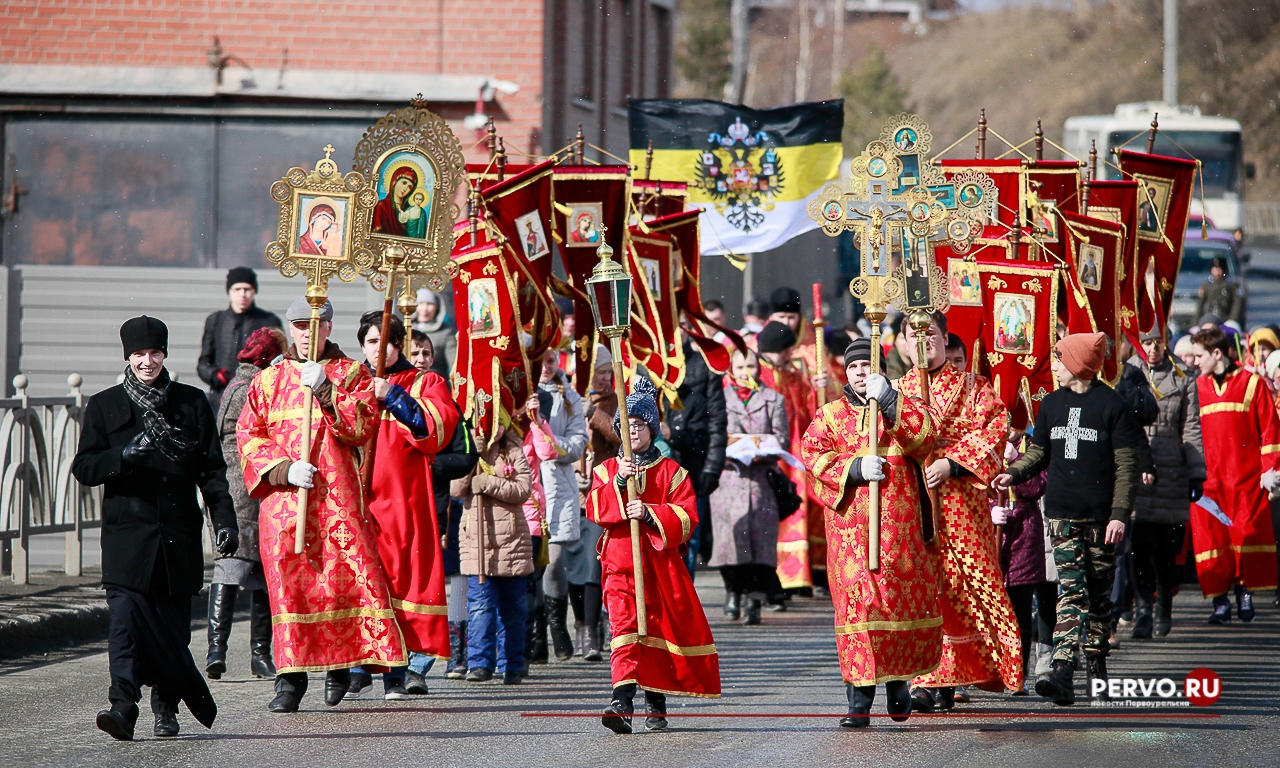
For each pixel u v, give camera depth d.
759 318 32.81
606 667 22.06
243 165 40.44
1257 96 146.62
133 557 16.03
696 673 17.16
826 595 30.88
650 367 23.52
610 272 17.45
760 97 181.00
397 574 18.50
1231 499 27.41
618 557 17.14
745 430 27.06
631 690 16.98
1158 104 81.75
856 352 17.34
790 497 27.23
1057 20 178.25
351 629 17.36
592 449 23.05
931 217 17.98
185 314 34.06
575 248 22.53
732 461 26.84
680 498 17.36
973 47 183.75
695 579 33.62
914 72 186.25
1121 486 18.72
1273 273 116.94
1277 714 17.86
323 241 18.11
